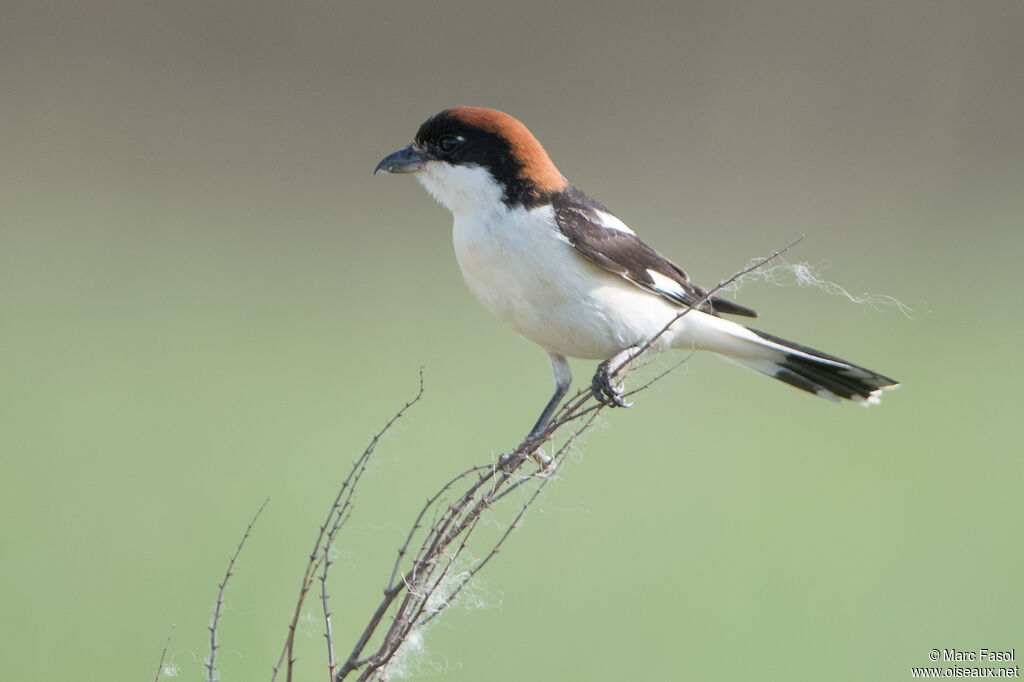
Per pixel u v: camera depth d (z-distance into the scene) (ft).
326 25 64.18
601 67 63.57
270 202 57.06
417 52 64.28
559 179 19.95
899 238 53.06
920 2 65.62
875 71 64.44
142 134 60.95
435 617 14.01
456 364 40.75
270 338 42.45
